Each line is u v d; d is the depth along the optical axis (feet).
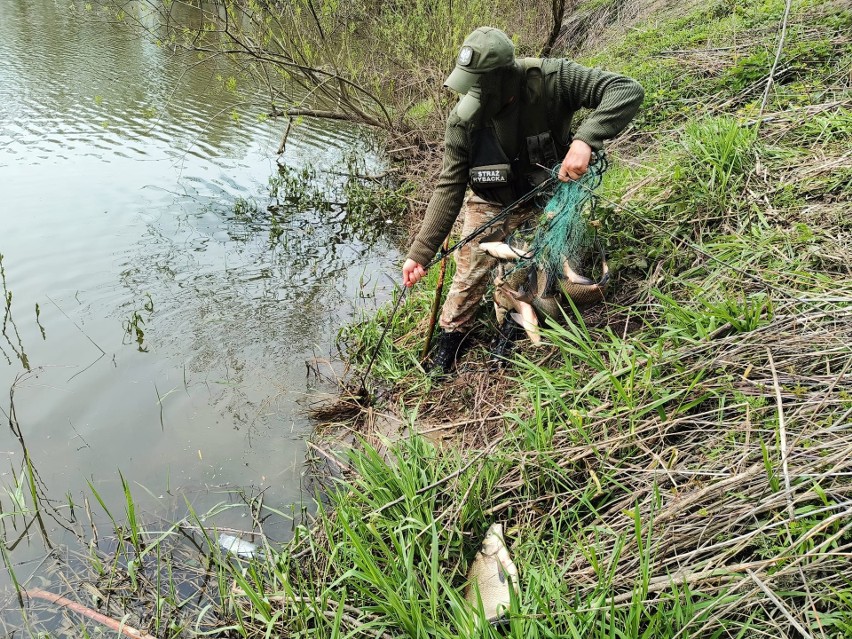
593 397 8.71
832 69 14.47
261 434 11.42
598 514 7.44
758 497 6.48
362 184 24.38
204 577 8.60
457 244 10.52
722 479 6.86
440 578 6.97
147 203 20.90
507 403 10.34
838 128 12.23
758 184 11.45
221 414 11.90
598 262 11.05
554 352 10.44
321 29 23.58
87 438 11.17
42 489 10.09
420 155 25.53
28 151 23.68
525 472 8.16
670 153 13.25
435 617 6.62
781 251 9.82
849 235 9.62
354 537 7.41
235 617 7.87
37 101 28.58
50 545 9.14
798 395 7.27
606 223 11.54
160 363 13.26
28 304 15.06
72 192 20.95
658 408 7.84
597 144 8.82
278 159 26.13
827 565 5.65
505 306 10.61
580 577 6.86
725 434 7.34
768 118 13.19
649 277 10.78
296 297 16.22
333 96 25.80
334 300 16.15
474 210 10.63
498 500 8.41
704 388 7.87
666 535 6.71
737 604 5.76
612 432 8.23
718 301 9.39
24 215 19.08
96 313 14.90
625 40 24.47
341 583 7.91
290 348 13.97
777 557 5.65
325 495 10.03
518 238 10.32
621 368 8.89
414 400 11.68
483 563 7.57
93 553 8.83
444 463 9.12
